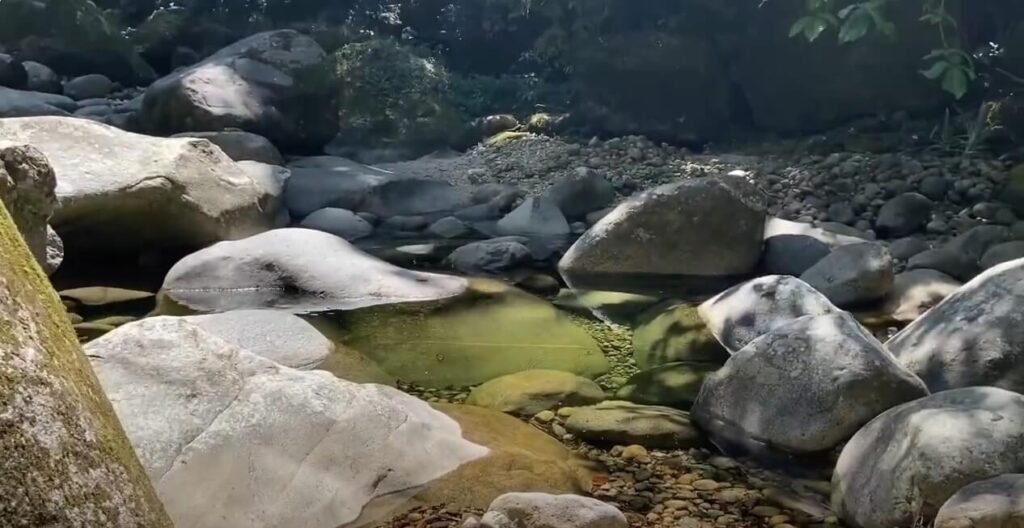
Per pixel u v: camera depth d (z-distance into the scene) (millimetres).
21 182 3271
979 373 3223
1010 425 2434
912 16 8500
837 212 6707
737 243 5488
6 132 5309
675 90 9312
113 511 1233
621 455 2959
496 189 7516
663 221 5441
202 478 2383
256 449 2500
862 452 2641
